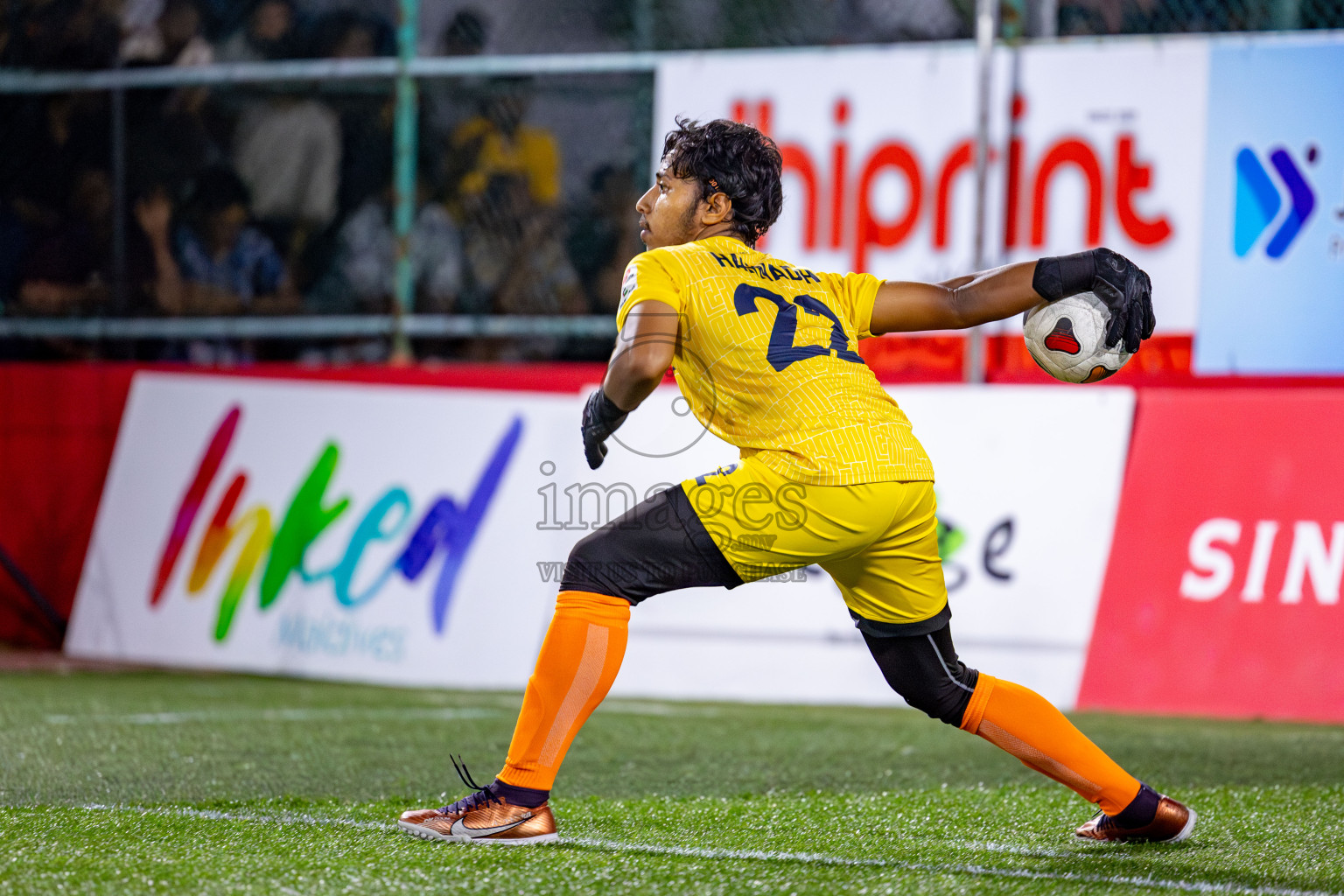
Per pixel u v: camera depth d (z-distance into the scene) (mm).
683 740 17078
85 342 30344
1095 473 22172
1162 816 10141
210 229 29578
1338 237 22938
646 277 9188
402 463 25641
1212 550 21297
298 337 29625
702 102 25969
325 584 25375
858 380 9320
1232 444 21688
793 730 18344
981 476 22641
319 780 13320
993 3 24281
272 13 29562
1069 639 21547
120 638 26484
